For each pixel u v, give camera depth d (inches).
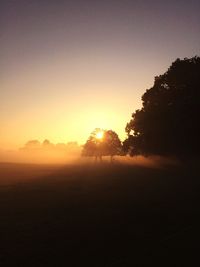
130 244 578.6
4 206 993.5
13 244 593.6
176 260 492.4
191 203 992.9
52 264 488.1
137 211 885.2
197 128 2241.6
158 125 2390.5
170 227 699.4
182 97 2381.9
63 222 765.3
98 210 909.2
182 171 2036.2
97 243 589.3
